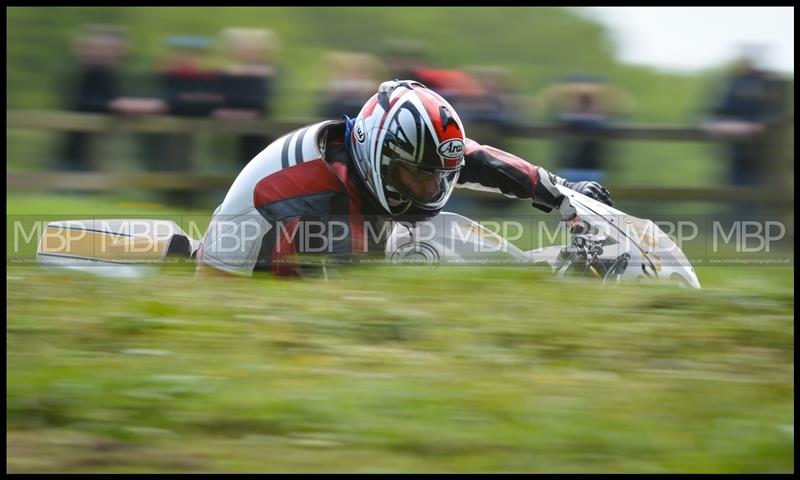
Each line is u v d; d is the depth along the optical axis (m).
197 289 20.28
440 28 81.88
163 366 15.80
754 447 13.26
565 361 16.61
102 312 18.25
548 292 20.33
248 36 45.84
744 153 45.12
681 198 45.41
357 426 13.84
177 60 46.06
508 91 46.34
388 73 46.59
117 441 13.36
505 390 15.12
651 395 15.01
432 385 15.29
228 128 45.75
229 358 16.31
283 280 22.11
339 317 18.25
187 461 12.80
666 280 23.72
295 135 25.55
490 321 18.23
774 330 17.89
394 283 20.98
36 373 15.19
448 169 24.20
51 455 12.90
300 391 14.86
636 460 12.99
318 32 79.56
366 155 24.34
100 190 45.72
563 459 12.99
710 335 17.66
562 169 46.53
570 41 83.19
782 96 44.84
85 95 46.44
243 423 13.86
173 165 46.38
